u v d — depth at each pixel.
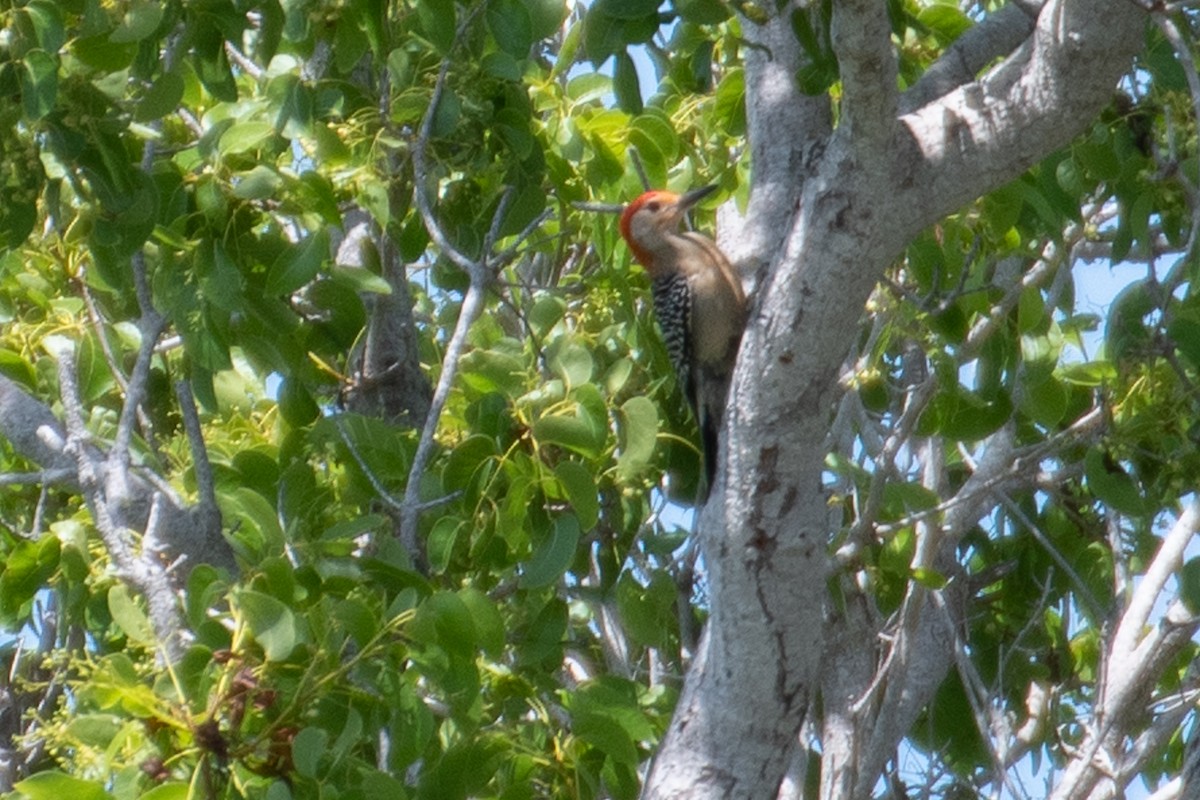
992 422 11.03
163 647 8.20
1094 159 10.51
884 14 8.02
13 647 12.92
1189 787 10.30
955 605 12.42
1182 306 10.91
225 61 10.02
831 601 11.86
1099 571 12.82
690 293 11.94
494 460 10.00
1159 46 10.12
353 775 8.76
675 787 9.45
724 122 11.67
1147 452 10.73
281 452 11.18
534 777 10.25
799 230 8.82
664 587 11.23
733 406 9.14
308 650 8.51
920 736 13.05
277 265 10.30
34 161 9.22
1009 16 9.87
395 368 12.43
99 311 11.92
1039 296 10.97
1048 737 12.42
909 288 12.06
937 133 8.59
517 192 11.02
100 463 10.06
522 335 13.66
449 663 8.67
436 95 10.16
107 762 7.96
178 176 10.52
